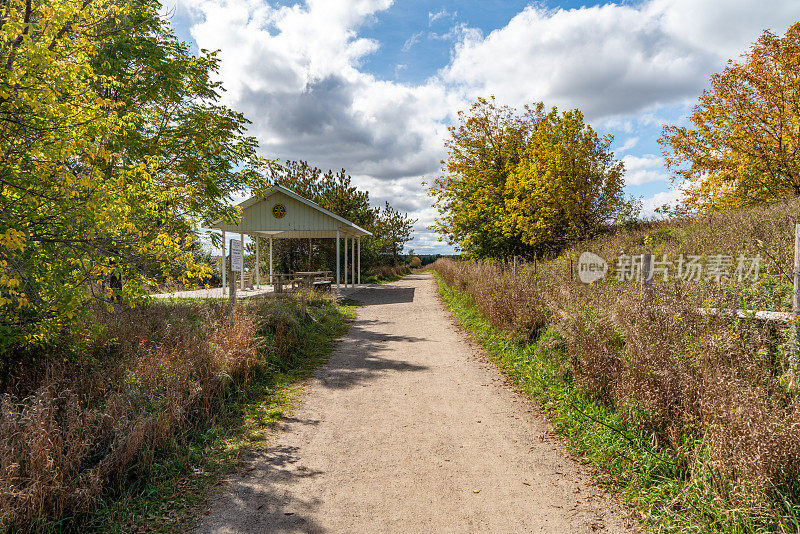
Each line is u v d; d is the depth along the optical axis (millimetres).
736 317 4934
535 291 9219
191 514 3514
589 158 18406
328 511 3566
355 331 12055
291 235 25469
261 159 15156
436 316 14477
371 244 36406
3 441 3174
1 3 4883
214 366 6164
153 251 6141
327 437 5090
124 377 5375
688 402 4137
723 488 3227
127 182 6484
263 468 4320
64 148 4801
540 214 18797
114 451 3795
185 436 4723
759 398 3590
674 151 17578
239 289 22188
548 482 3982
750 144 15422
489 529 3301
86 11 5832
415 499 3746
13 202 5137
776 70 14930
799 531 2756
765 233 9562
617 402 4918
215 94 14055
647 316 5715
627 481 3842
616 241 15594
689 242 11766
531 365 7277
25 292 5176
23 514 2957
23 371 5320
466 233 24609
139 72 11961
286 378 7449
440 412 5871
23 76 4762
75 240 5328
